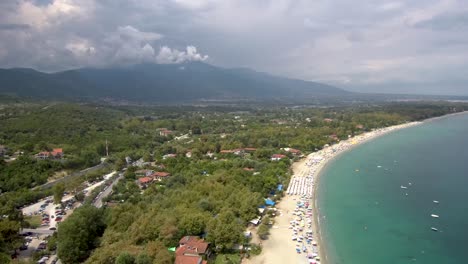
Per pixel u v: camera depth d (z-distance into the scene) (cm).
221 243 13600
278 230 16088
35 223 17750
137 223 14700
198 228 14388
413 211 18525
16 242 14400
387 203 19825
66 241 13525
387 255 13950
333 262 13375
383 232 16062
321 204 19775
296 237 15325
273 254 13875
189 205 16888
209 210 16800
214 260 13212
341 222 17212
